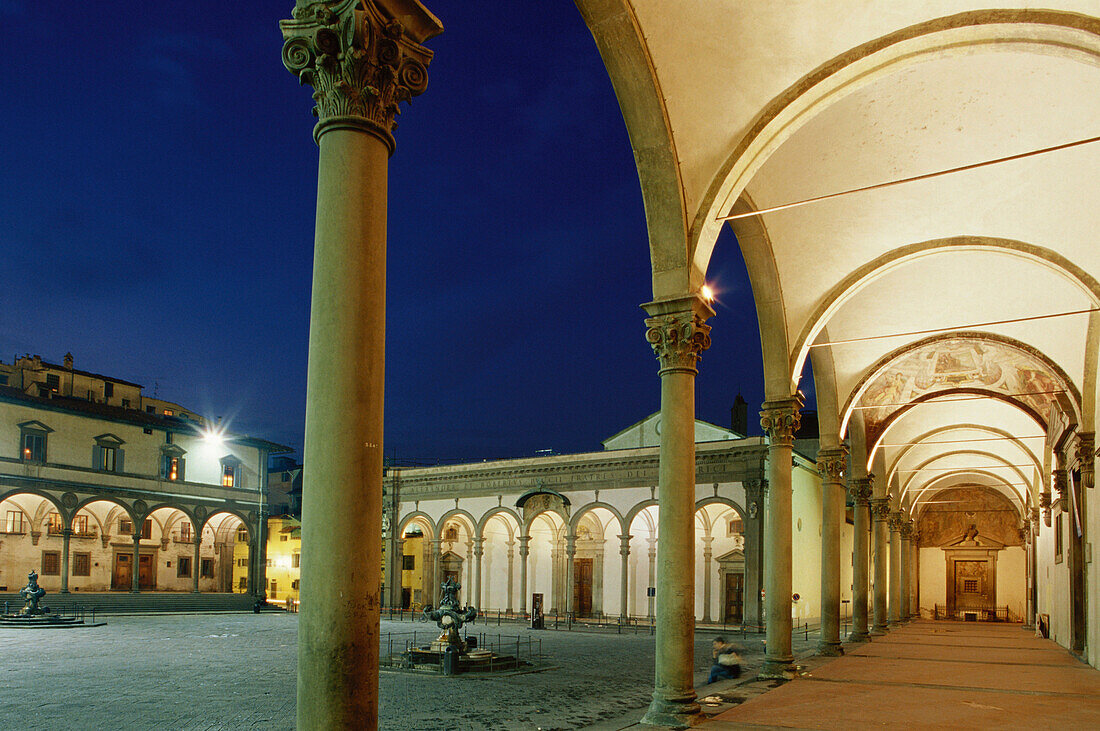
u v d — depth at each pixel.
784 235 17.97
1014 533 50.56
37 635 30.19
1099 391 20.06
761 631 37.03
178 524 55.19
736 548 40.84
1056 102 13.45
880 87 13.70
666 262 12.60
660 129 12.12
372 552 5.80
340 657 5.57
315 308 5.98
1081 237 16.66
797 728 10.95
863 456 28.81
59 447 48.22
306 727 5.55
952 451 37.75
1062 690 15.35
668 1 11.06
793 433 18.22
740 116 12.59
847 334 23.23
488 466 47.22
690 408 12.23
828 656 22.02
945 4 11.20
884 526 34.09
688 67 11.91
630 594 43.50
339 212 6.04
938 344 23.58
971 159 15.16
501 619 44.47
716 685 15.79
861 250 18.41
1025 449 32.56
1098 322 19.75
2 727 11.76
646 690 16.08
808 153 15.30
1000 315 21.84
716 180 12.80
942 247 18.19
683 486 11.96
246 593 54.81
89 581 49.75
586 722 12.10
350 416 5.79
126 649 24.55
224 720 12.33
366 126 6.18
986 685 16.05
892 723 11.40
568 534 43.53
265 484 58.06
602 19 11.14
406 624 38.28
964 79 13.38
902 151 15.21
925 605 51.81
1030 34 11.04
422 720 12.27
